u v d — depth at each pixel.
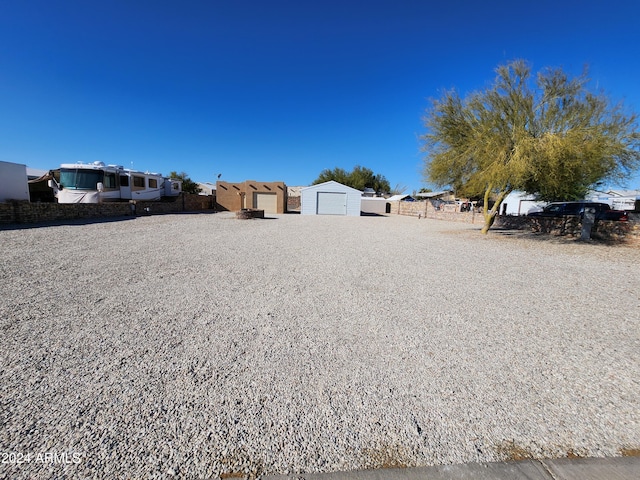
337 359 3.10
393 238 13.37
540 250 10.50
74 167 19.53
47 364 2.86
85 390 2.51
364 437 2.12
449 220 26.20
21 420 2.16
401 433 2.16
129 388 2.55
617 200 27.52
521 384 2.76
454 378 2.83
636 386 2.76
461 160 13.26
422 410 2.39
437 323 4.07
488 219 15.17
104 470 1.81
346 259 8.27
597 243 12.21
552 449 2.05
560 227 15.05
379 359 3.12
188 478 1.79
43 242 9.23
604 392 2.67
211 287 5.38
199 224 17.09
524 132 11.32
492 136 12.02
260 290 5.30
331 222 22.52
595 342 3.60
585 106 11.10
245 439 2.08
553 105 11.33
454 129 13.50
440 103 13.67
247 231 14.50
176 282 5.61
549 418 2.34
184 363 2.95
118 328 3.66
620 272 7.21
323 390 2.60
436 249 10.41
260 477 1.81
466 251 10.12
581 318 4.33
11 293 4.74
